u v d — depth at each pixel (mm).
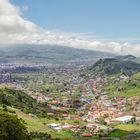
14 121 104125
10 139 101375
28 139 110750
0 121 101000
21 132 105125
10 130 101438
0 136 98000
